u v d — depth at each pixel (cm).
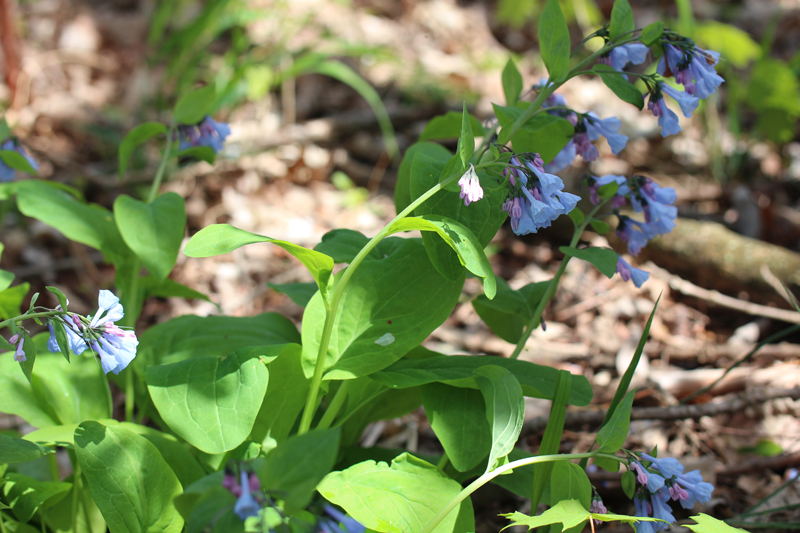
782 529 107
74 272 152
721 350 126
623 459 96
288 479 89
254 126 205
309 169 189
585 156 104
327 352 100
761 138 184
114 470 95
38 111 200
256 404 97
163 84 210
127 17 257
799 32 257
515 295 106
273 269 156
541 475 99
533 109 100
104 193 177
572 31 260
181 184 180
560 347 129
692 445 116
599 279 151
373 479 97
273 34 238
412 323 101
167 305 144
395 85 223
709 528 93
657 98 99
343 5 259
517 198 97
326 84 226
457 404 100
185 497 92
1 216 158
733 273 139
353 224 171
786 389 113
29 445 96
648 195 104
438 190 98
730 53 190
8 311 108
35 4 244
